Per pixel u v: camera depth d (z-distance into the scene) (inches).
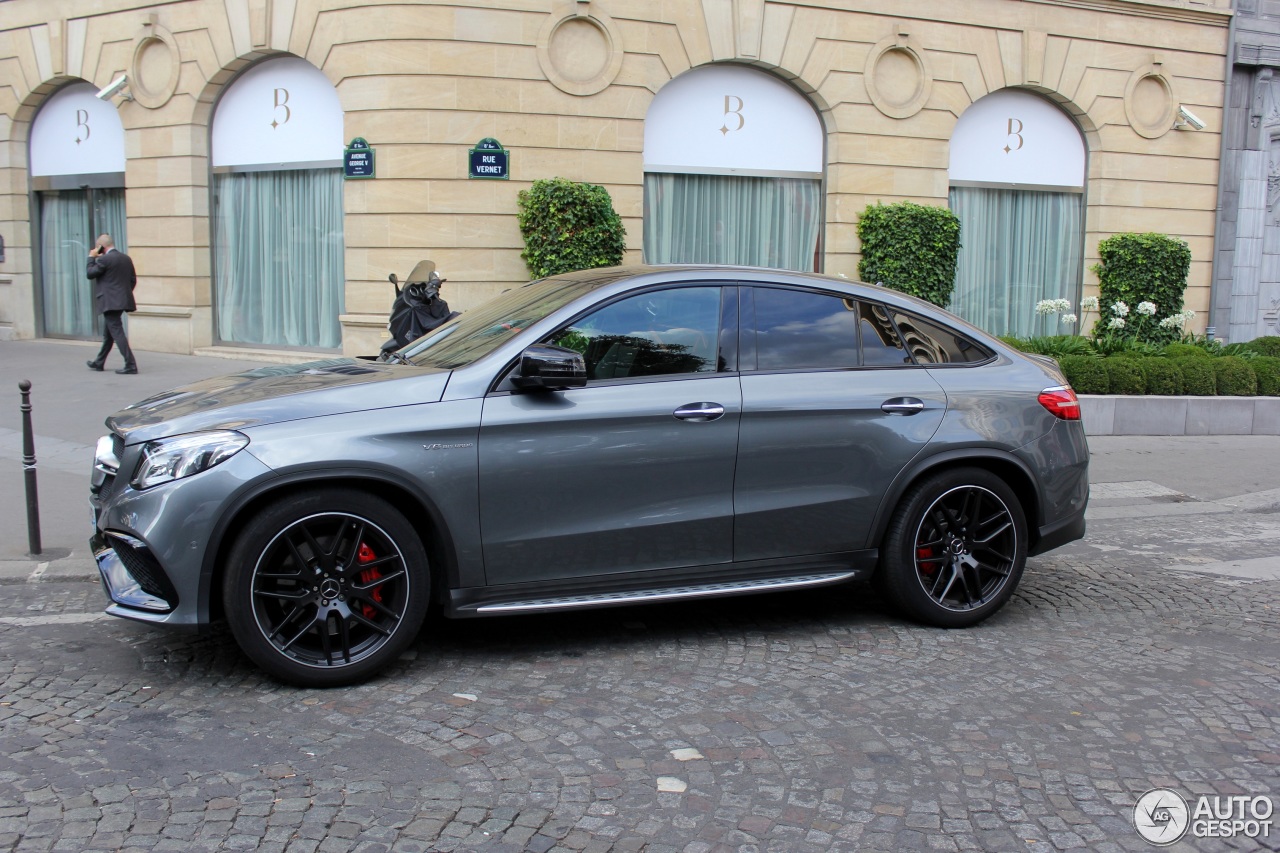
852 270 605.9
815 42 581.0
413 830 130.0
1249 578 263.6
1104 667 194.1
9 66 645.3
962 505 211.8
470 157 522.6
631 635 206.5
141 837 126.4
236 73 576.4
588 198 518.3
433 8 511.2
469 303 532.7
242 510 167.6
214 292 604.1
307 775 143.9
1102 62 650.2
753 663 192.1
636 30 544.7
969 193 651.5
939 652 200.4
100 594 226.1
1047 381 221.8
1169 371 491.2
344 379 184.7
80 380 502.9
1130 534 313.7
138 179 604.4
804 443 197.8
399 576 176.6
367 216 530.0
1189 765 153.6
